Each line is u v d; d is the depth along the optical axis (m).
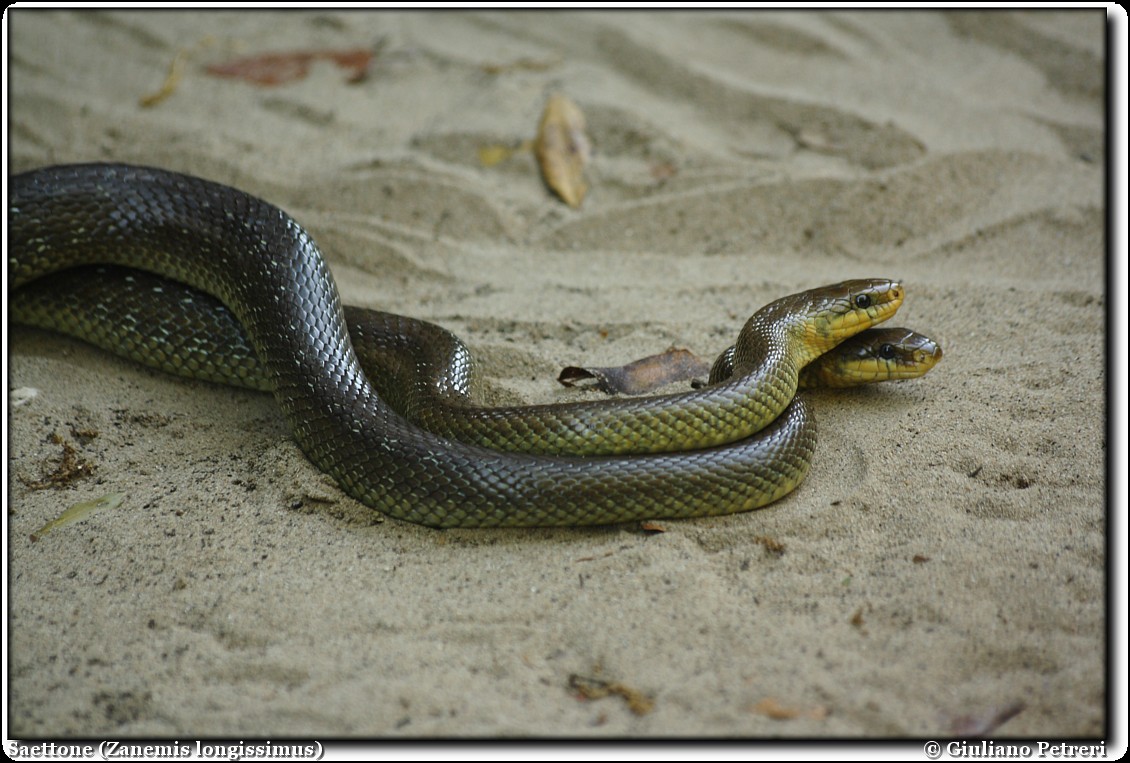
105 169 6.30
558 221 8.12
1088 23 11.00
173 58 10.20
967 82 10.09
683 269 7.60
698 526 4.88
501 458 4.90
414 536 4.89
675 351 6.37
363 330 6.23
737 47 10.48
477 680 3.95
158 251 6.22
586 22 10.87
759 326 5.76
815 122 9.12
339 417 5.21
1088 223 7.85
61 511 5.06
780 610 4.29
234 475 5.32
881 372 5.90
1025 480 5.13
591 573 4.54
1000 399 5.83
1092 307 6.82
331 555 4.72
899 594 4.36
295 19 11.19
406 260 7.57
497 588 4.46
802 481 5.24
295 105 9.41
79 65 9.92
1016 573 4.46
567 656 4.06
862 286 5.90
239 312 5.99
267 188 8.24
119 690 3.99
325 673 4.00
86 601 4.47
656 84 9.80
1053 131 9.20
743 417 5.29
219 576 4.59
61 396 5.90
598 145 8.86
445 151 8.78
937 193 8.20
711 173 8.45
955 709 3.77
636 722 3.74
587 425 5.21
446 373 5.77
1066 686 3.86
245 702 3.90
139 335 6.21
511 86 9.66
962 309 6.86
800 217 8.05
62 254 6.18
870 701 3.79
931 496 5.00
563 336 6.70
